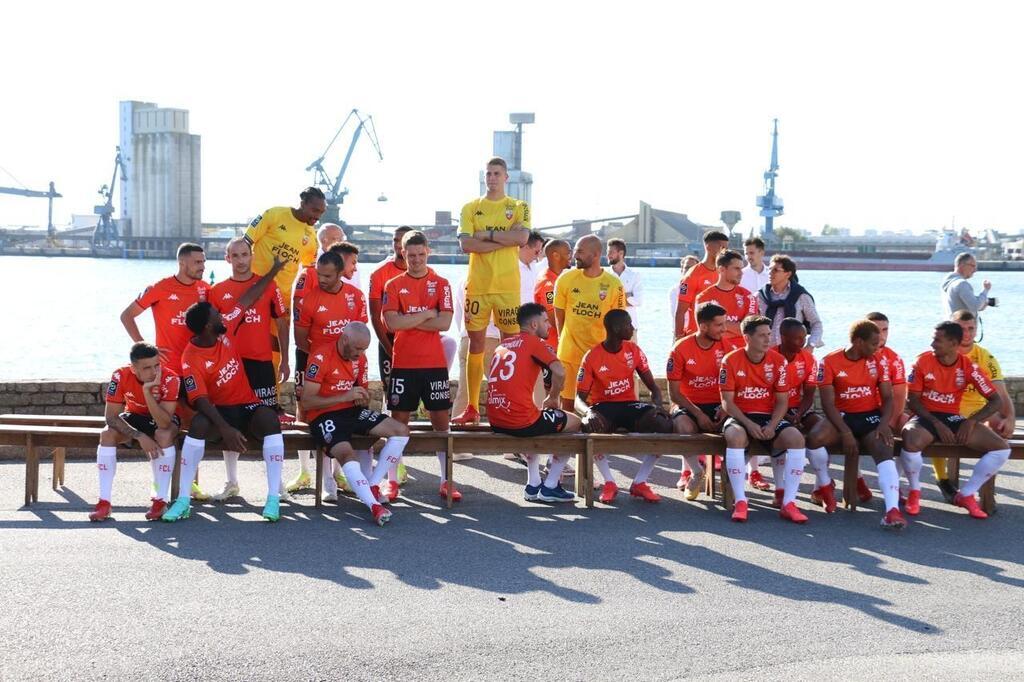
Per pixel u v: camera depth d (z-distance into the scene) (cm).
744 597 517
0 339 2833
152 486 749
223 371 676
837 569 570
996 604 511
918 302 5606
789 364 714
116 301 4731
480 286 795
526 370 710
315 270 738
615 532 646
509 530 647
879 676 418
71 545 588
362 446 705
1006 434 725
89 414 932
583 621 478
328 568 555
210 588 516
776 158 15188
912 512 709
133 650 433
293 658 428
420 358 720
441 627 467
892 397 707
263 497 733
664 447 715
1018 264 13350
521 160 12394
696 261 962
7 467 808
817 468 715
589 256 811
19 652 429
